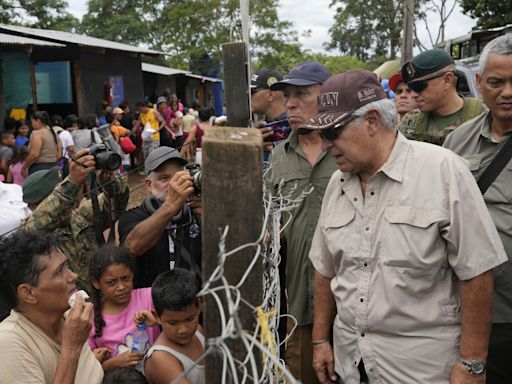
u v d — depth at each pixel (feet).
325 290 7.58
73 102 46.57
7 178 24.07
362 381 6.77
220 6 82.12
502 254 6.12
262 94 13.25
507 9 52.70
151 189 9.36
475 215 6.05
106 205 9.89
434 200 6.10
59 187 9.06
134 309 8.02
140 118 41.24
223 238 3.80
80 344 6.13
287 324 9.17
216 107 96.17
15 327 6.12
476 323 6.10
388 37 126.82
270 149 10.50
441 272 6.25
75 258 9.62
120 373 6.78
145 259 9.15
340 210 6.82
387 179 6.36
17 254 6.10
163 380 6.75
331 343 8.32
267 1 77.30
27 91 34.73
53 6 89.40
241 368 4.33
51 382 6.23
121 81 52.34
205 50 83.51
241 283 3.88
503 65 7.42
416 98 10.84
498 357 7.88
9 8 82.12
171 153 9.26
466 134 8.45
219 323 4.34
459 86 21.17
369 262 6.43
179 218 8.96
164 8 126.00
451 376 6.26
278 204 7.75
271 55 78.48
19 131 30.45
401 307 6.24
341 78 6.32
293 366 9.16
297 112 9.16
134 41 135.74
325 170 8.87
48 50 44.37
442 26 65.16
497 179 7.79
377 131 6.31
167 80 75.05
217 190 4.27
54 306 6.24
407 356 6.30
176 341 6.89
